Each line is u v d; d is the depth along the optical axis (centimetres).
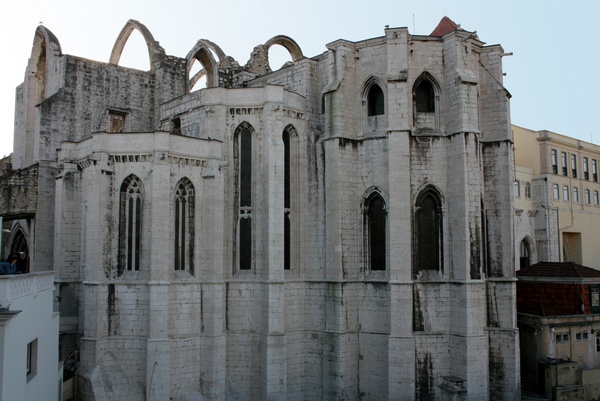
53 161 4838
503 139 4291
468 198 3981
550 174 7650
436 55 4238
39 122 4803
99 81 5156
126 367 3731
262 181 4150
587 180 8375
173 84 5509
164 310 3712
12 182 4684
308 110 4441
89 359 3694
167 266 3769
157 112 5428
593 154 8581
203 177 4019
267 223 4038
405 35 4112
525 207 7450
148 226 3834
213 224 3953
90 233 3803
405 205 3988
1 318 2103
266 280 4000
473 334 3894
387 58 4138
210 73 5334
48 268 4738
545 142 7706
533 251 7481
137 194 3903
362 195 4216
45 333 2916
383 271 4138
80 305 3997
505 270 4184
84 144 4091
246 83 5184
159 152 3797
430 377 3941
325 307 4169
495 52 4375
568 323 4531
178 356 3781
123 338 3756
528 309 4766
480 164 4156
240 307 4081
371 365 4050
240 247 4197
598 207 8519
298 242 4319
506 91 4319
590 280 4747
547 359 4400
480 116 4381
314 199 4328
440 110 4206
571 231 7888
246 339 4044
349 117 4275
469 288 3909
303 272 4288
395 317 3922
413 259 4069
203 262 3972
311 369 4188
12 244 5291
